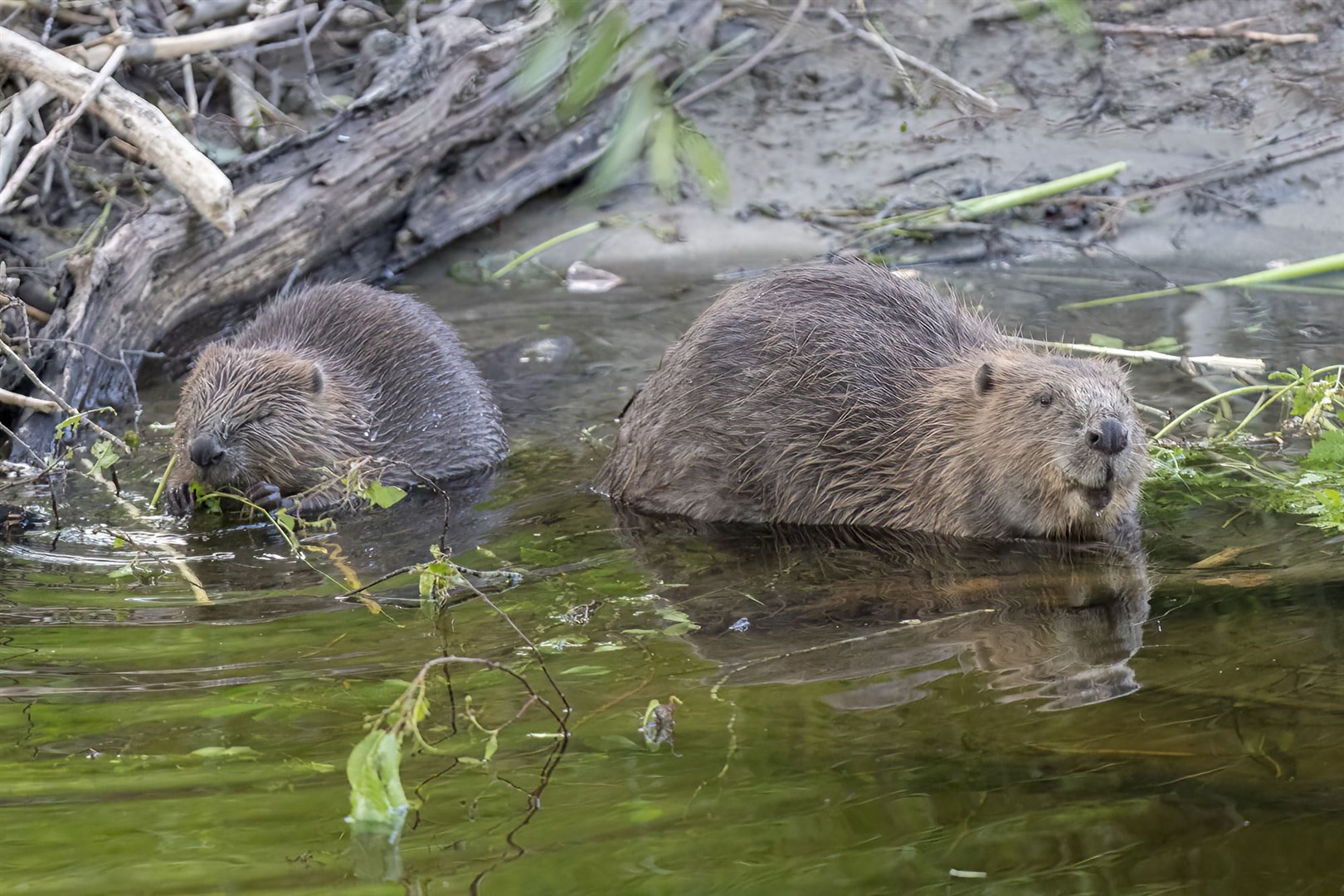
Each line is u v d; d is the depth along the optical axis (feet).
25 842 18.86
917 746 21.33
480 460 39.55
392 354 41.68
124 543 33.78
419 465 39.63
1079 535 32.24
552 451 39.75
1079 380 31.86
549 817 19.38
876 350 35.27
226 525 35.45
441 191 53.52
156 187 51.65
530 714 22.98
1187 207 52.03
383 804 18.12
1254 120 54.34
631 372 44.04
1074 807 19.20
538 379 43.93
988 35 59.41
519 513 35.58
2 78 45.44
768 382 34.94
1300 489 33.19
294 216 49.55
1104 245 51.47
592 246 53.52
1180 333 43.27
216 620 28.22
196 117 52.21
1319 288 46.78
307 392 38.75
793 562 31.37
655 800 19.80
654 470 35.58
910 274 48.16
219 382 38.19
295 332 42.57
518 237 54.70
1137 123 55.52
